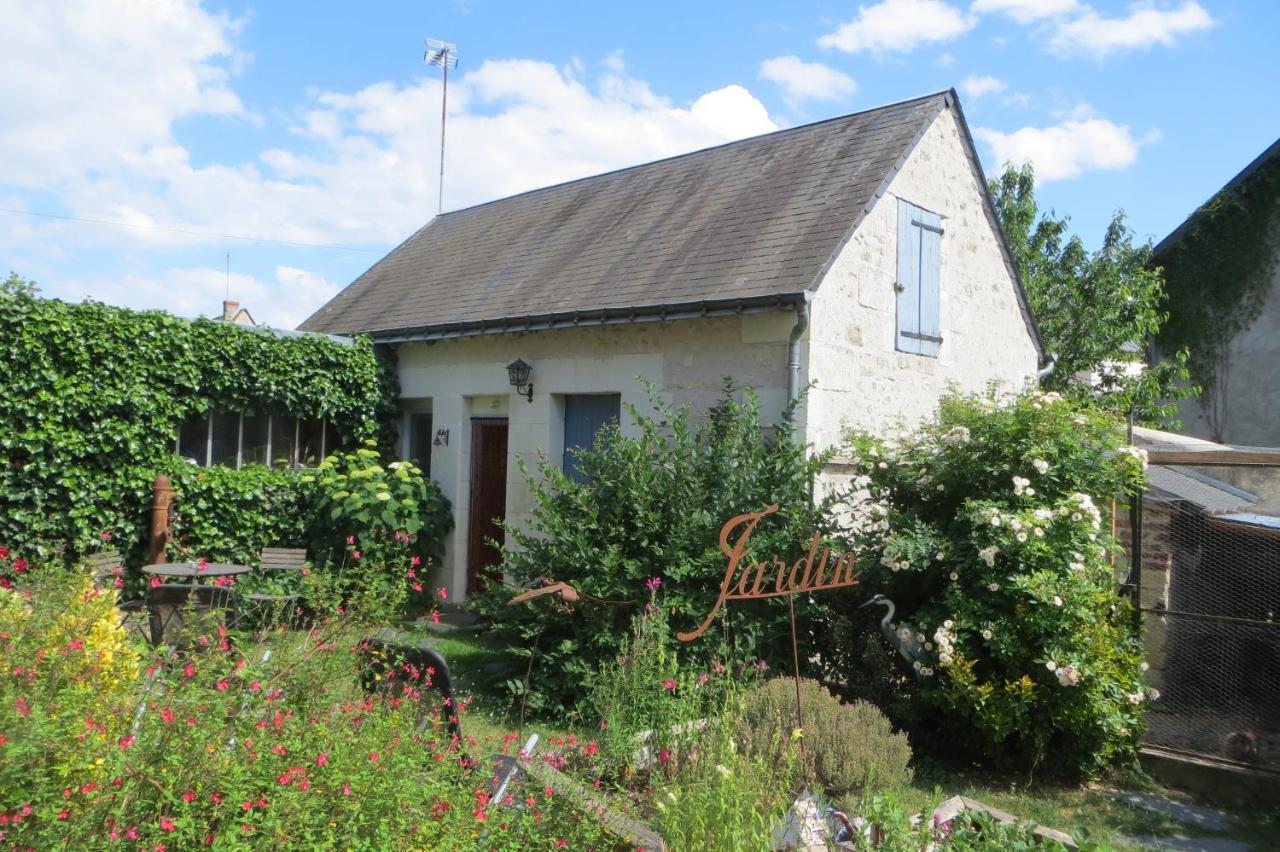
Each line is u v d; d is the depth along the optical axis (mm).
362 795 3111
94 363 8844
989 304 11570
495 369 10820
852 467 8719
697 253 9758
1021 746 6195
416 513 10547
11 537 8359
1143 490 6441
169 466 9406
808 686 5215
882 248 9461
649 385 8031
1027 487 6301
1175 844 5145
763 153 11539
